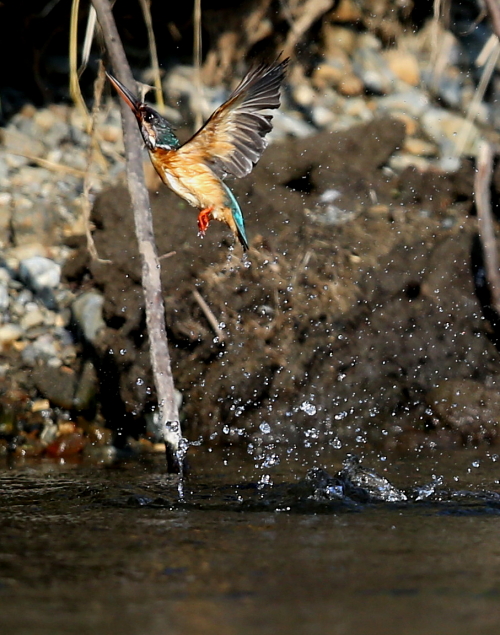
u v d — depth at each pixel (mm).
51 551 6793
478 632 5219
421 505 8320
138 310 11586
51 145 14695
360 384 11664
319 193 13609
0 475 9539
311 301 11875
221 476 9477
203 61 16547
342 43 16953
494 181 13289
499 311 11938
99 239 12430
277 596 5812
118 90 8102
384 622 5371
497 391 11727
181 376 11422
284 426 11328
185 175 7840
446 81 17047
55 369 11344
